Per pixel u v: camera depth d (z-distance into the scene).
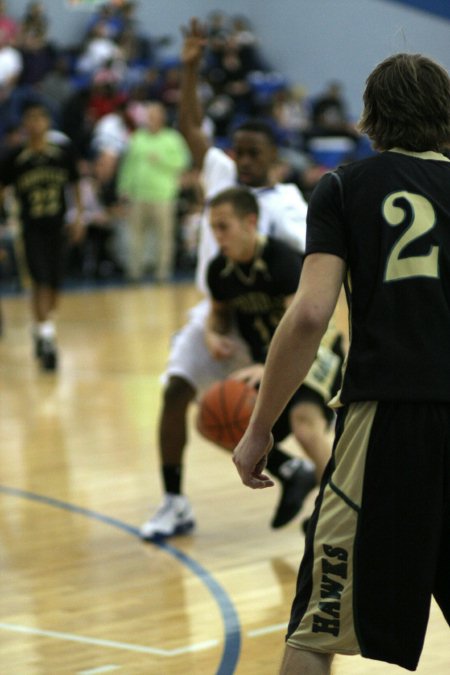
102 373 15.89
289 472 8.25
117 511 9.34
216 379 8.35
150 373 15.77
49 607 7.16
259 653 6.28
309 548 4.28
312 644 4.25
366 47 32.31
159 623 6.82
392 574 4.10
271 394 4.16
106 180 26.73
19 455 11.35
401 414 4.10
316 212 4.29
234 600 7.21
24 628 6.80
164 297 24.77
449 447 4.10
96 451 11.44
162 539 8.57
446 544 4.16
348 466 4.20
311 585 4.26
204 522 8.99
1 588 7.54
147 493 9.88
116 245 27.38
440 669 6.00
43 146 16.39
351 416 4.21
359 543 4.13
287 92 30.98
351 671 6.00
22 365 16.73
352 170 4.34
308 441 7.56
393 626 4.12
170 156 26.14
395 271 4.19
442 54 28.36
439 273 4.20
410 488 4.08
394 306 4.17
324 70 34.06
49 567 7.96
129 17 33.75
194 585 7.52
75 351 17.84
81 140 27.69
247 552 8.22
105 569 7.90
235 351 8.23
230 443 7.68
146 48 34.03
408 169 4.32
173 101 29.92
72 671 6.11
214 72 33.16
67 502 9.64
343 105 31.72
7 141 24.05
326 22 33.78
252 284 7.78
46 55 30.22
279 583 7.52
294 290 7.69
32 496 9.85
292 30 35.09
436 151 4.43
